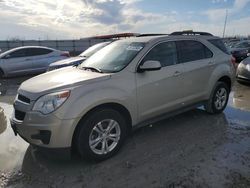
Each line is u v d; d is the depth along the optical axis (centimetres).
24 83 402
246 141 424
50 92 335
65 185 317
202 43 517
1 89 941
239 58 1681
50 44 3991
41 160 378
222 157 370
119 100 374
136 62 405
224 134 454
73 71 427
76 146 351
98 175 336
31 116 335
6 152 406
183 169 341
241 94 769
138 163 361
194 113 572
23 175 341
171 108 457
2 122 539
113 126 375
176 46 466
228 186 302
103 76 372
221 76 541
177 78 455
